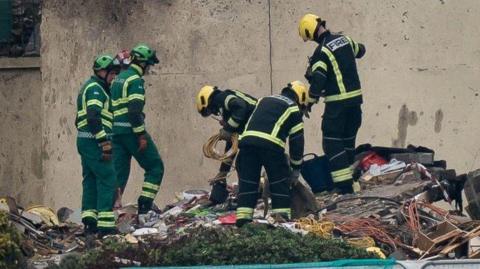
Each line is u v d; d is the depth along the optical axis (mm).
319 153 62719
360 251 38438
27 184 73875
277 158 43844
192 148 66750
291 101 44406
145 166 51031
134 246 39219
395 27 61594
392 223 44344
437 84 60844
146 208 50938
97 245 43250
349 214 46031
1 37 73938
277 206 44344
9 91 74312
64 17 71375
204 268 34750
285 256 37719
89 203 47906
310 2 63594
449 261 34500
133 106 49469
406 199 47312
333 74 48875
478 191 47625
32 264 40844
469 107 60312
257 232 39625
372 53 62031
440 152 60781
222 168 49938
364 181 50812
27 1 73938
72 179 70938
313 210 45812
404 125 61375
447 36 60656
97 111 46750
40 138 73438
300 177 49594
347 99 48844
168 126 67500
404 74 61438
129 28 68562
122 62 50719
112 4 69125
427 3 60969
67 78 71188
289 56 64125
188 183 66875
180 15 67250
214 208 50094
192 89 66750
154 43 67875
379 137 61906
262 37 64938
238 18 65688
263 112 44062
